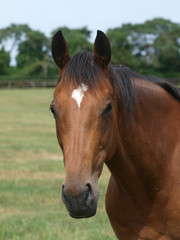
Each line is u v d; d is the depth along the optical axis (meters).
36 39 78.50
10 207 6.73
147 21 78.25
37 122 22.03
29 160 11.48
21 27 81.94
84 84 2.61
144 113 3.11
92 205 2.46
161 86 3.50
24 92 42.94
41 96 39.09
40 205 6.80
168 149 3.15
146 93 3.20
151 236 3.14
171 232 3.07
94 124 2.55
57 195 7.48
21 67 79.44
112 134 2.72
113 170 3.08
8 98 36.62
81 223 5.64
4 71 72.31
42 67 72.31
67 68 2.72
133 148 2.99
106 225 5.38
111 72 2.85
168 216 3.04
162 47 73.31
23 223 5.62
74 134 2.52
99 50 2.78
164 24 76.56
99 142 2.59
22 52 81.19
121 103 2.91
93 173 2.56
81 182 2.41
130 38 75.06
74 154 2.48
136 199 3.09
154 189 3.04
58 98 2.64
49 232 5.12
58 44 2.86
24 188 8.00
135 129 2.98
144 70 72.88
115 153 2.95
